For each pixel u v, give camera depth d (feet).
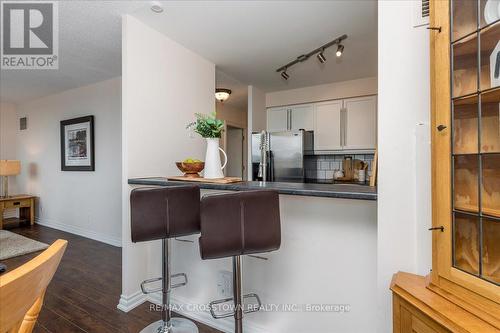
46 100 15.34
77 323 6.12
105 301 7.09
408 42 3.74
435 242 3.28
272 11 6.75
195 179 6.17
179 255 6.77
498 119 2.93
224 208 4.00
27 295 1.77
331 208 4.88
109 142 12.29
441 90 3.14
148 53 7.40
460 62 3.07
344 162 13.14
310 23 7.34
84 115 13.37
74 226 13.91
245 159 18.88
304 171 12.09
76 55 9.42
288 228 5.27
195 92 9.14
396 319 3.44
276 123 14.26
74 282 8.21
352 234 4.72
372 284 4.56
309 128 13.38
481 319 2.70
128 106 6.84
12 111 17.30
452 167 3.11
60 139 14.61
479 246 2.94
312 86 13.28
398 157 3.80
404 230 3.79
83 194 13.43
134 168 6.96
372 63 10.32
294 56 9.55
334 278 4.87
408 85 3.74
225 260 6.07
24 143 16.85
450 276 3.10
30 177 16.51
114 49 8.91
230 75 11.65
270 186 5.00
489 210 2.92
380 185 3.91
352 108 12.38
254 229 4.13
